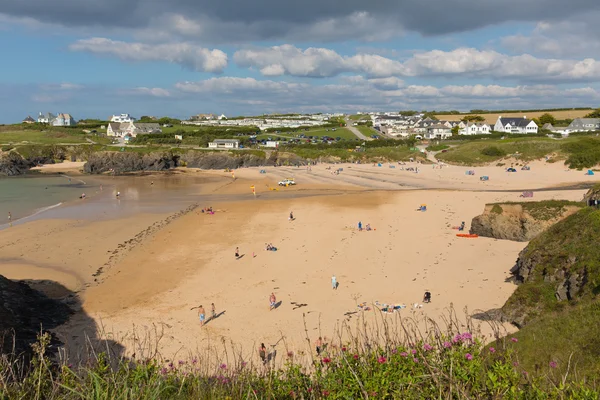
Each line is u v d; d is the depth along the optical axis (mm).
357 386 7727
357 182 81000
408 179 81625
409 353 8344
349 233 41031
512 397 7457
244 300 25844
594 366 11922
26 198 69688
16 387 7941
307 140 159875
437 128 163000
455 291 24812
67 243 40656
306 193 70250
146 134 154500
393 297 24797
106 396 7180
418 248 34531
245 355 18500
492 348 9883
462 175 83438
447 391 7461
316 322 21906
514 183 70938
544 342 14281
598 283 18031
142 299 26812
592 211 23641
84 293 28188
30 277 31406
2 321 21172
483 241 35406
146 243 40094
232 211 55469
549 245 23500
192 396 8078
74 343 20609
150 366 8789
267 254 35250
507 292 23938
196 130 174375
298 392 8234
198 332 21656
